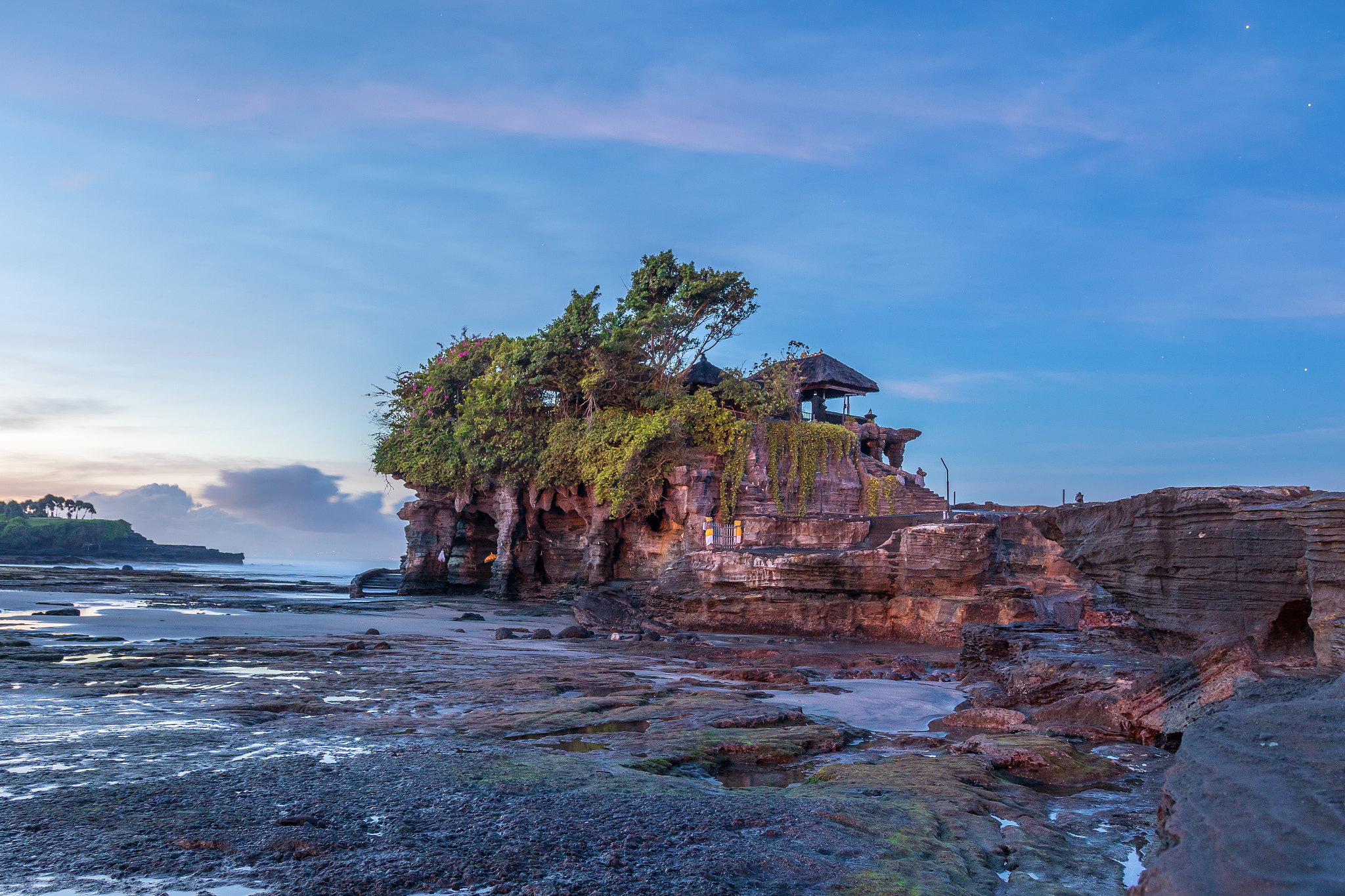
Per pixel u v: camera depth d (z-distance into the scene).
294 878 5.41
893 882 5.89
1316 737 6.03
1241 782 5.45
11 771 8.35
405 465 54.53
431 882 5.46
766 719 13.07
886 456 58.66
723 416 44.16
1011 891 5.96
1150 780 10.02
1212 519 12.98
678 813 7.42
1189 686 11.96
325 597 52.44
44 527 177.38
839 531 39.06
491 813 7.14
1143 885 4.66
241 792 7.58
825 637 31.30
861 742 12.22
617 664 21.16
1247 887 3.99
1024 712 14.30
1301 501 11.49
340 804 7.25
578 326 45.03
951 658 24.66
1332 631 10.18
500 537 50.50
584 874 5.75
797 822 7.30
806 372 56.00
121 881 5.28
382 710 13.34
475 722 12.32
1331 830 4.37
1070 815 8.37
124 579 63.16
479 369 55.09
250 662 19.08
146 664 18.14
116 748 9.60
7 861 5.59
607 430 43.16
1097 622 27.92
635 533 45.22
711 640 30.03
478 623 35.12
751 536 39.94
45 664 17.67
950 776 9.53
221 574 102.75
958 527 29.62
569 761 9.53
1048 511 18.11
